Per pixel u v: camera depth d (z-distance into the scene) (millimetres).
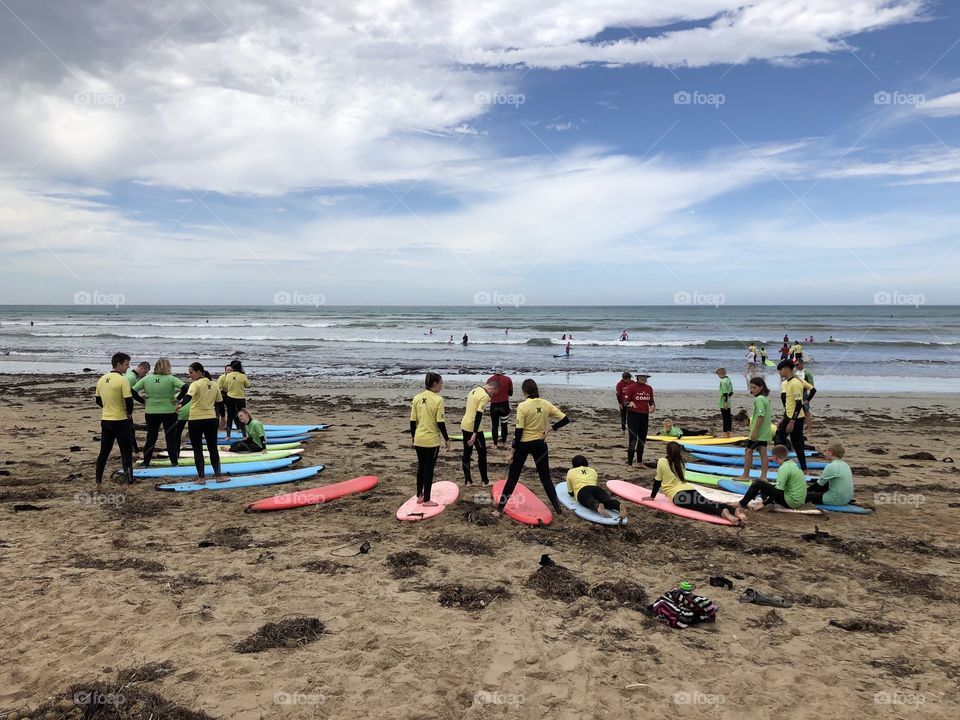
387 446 12570
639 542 6727
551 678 4039
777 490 7898
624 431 13656
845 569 6004
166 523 7117
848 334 54562
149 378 9727
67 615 4684
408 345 45375
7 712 3430
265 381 26281
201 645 4289
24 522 6953
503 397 12008
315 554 6176
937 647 4504
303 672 4000
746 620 4922
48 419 15531
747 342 45719
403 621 4770
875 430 15992
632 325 68438
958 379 27172
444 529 7059
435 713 3627
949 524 7547
